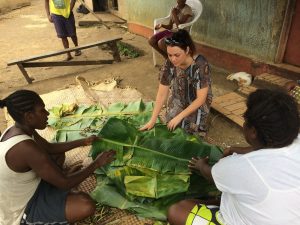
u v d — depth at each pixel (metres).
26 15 9.84
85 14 9.53
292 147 1.44
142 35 7.26
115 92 4.48
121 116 3.56
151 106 3.67
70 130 3.44
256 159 1.47
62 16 5.81
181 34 2.72
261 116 1.40
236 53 4.91
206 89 2.84
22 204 2.11
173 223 2.05
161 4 6.31
